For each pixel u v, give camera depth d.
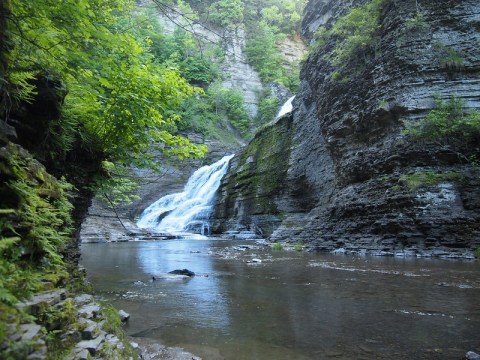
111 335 4.02
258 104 68.25
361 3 24.39
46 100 6.41
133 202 45.69
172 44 45.47
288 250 20.52
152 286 9.48
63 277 4.91
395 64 18.86
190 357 4.45
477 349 4.60
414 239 15.23
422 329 5.46
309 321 6.07
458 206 14.77
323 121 25.59
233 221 37.28
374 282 9.55
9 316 2.67
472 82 17.11
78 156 9.04
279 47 73.75
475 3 18.06
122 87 8.98
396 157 17.66
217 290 8.89
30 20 5.86
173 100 9.88
